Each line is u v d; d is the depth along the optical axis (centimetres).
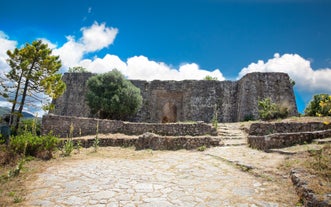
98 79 2195
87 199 520
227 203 496
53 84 1547
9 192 570
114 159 988
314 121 1306
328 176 526
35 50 1498
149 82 2655
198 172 749
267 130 1302
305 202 459
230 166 802
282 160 760
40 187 605
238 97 2433
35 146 973
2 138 1037
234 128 1609
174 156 1028
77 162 912
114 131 1561
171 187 605
